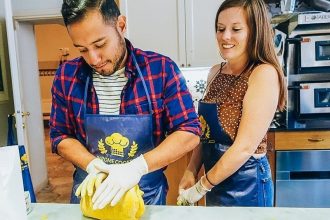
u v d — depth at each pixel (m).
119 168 0.83
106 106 1.03
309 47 2.29
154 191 1.03
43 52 7.58
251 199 1.19
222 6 1.19
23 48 3.41
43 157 3.89
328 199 2.33
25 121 3.24
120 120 0.99
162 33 2.85
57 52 7.61
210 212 0.83
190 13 2.80
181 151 0.95
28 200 0.85
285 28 2.30
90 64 0.90
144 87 1.00
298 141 2.31
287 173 2.33
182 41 2.84
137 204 0.77
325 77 2.32
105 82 1.02
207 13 2.79
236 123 1.20
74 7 0.79
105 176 0.82
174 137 0.95
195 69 2.99
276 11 2.46
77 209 0.88
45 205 0.91
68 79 1.04
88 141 1.04
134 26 2.87
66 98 1.05
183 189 1.32
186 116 0.99
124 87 1.00
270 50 1.18
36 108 3.72
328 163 2.31
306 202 2.34
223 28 1.19
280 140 2.32
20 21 3.37
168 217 0.81
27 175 0.90
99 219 0.80
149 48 2.88
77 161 0.96
